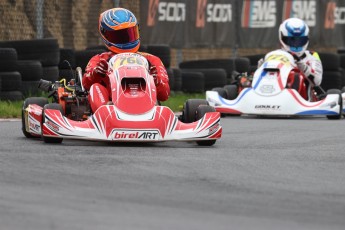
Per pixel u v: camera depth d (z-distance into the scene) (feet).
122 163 82.17
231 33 215.92
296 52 158.81
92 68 104.94
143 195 66.18
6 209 59.67
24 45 166.40
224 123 136.98
